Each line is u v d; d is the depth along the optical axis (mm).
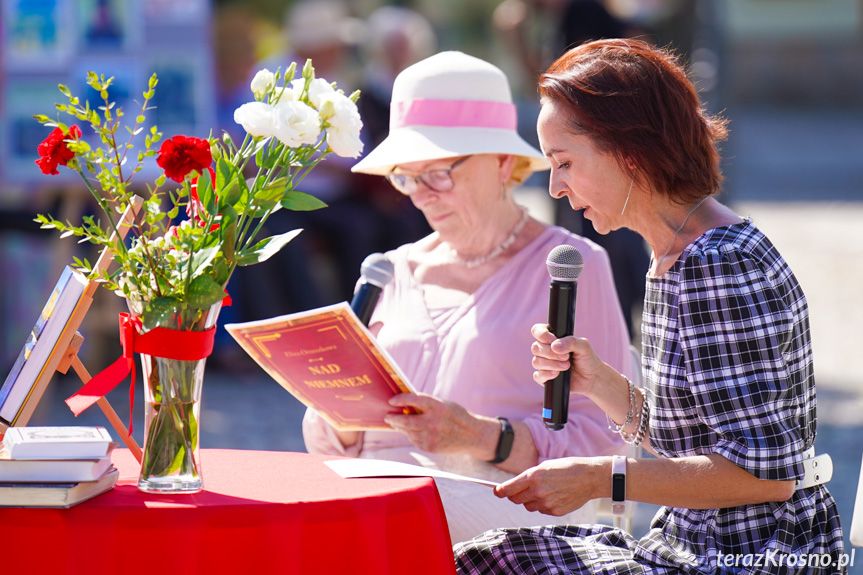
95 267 4020
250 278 12945
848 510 8039
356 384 4348
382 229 13594
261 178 3859
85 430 3723
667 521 4098
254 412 11156
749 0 47688
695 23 15180
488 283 5254
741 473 3689
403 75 5449
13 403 4031
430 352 5215
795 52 47812
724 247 3746
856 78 47750
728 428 3723
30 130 10898
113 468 3793
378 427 4648
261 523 3486
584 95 3979
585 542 4176
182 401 3695
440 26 48594
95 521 3441
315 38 13820
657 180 3922
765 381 3689
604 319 5133
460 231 5305
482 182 5262
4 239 11945
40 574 3439
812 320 15180
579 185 4051
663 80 3959
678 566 3906
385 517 3703
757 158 36250
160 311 3605
